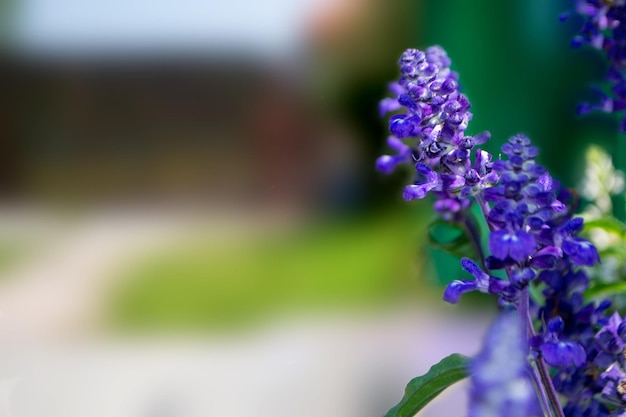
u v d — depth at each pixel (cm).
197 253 227
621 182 72
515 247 46
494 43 112
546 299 52
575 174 108
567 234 48
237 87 253
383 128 194
